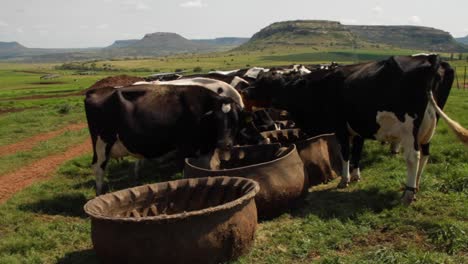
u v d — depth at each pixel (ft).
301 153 32.53
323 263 20.62
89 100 32.07
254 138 37.37
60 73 546.26
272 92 39.09
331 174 34.35
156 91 32.04
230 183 24.26
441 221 23.85
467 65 314.76
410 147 27.35
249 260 21.42
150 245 19.17
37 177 42.14
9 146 59.31
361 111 29.63
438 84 27.71
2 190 38.19
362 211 26.71
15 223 29.12
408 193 27.53
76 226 27.32
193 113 31.83
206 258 19.84
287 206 26.96
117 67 645.10
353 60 567.59
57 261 23.20
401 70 26.66
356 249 22.43
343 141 32.37
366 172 35.70
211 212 19.70
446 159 37.01
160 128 31.35
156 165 43.47
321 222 25.58
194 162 31.99
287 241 23.50
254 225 21.89
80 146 57.47
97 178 33.01
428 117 27.20
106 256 20.15
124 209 23.85
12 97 165.37
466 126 51.70
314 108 34.24
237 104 33.88
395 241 22.90
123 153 32.53
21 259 23.25
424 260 19.83
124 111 31.07
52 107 104.22
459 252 21.06
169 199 24.98
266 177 25.89
